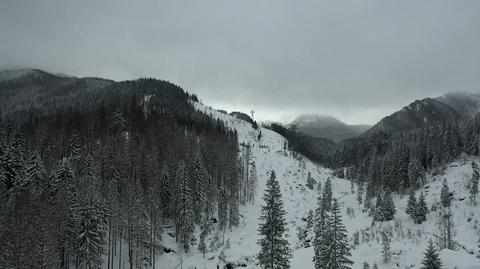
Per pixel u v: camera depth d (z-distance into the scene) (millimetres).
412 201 91312
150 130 118938
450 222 81750
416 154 125188
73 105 199375
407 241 68625
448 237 70625
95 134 111875
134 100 176000
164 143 109812
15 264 44906
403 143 134250
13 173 71750
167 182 86375
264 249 36594
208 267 72250
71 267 62406
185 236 78750
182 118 174250
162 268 72312
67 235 57188
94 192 60406
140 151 94562
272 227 36406
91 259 56219
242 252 78250
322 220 48250
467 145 128250
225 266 72625
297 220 104000
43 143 101438
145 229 70375
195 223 90312
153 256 69875
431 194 105312
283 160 181625
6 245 46781
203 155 116125
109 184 73188
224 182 107750
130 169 90250
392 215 89438
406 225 85062
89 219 56406
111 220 67188
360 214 101438
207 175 98562
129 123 131375
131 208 69625
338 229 36875
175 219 84438
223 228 91375
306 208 119188
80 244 56750
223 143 153250
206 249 79188
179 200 80312
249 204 116125
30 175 66062
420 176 115375
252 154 177750
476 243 71688
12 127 116125
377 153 177125
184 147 114938
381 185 124000
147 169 87312
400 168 119312
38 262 46469
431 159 127812
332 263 36125
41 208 49469
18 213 48719
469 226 79875
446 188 94438
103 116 131500
